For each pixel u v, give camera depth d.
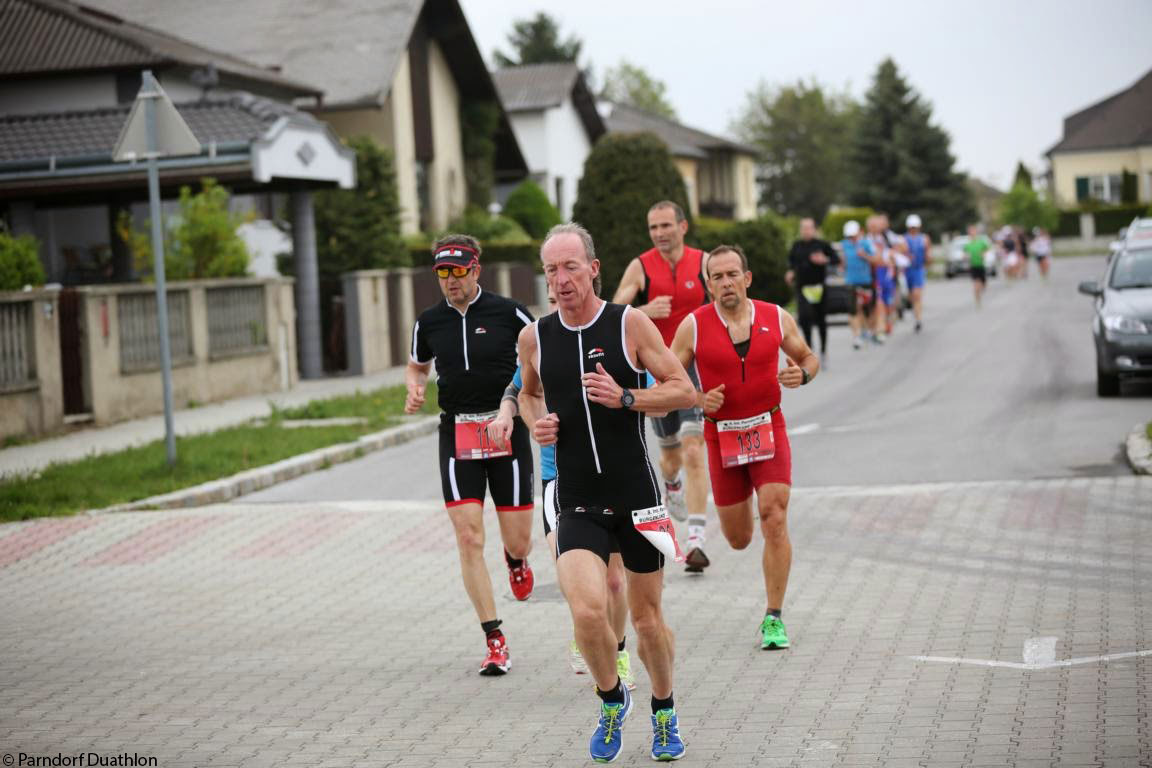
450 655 7.75
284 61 40.06
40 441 17.41
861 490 12.19
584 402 5.67
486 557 10.34
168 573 10.23
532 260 40.59
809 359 7.69
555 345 5.74
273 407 19.70
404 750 6.06
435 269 7.53
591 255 5.76
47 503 12.91
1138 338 17.41
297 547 11.00
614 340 5.67
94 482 13.84
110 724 6.60
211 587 9.75
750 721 6.24
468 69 45.34
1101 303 18.44
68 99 31.17
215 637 8.34
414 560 10.38
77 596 9.59
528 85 56.62
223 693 7.11
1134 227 20.05
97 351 18.84
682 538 10.63
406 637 8.20
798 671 7.04
